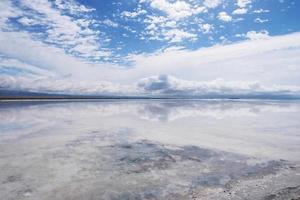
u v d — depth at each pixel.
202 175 6.19
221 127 14.41
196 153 8.31
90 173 6.25
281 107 37.19
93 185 5.48
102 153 8.23
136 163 7.15
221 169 6.66
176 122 16.89
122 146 9.27
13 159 7.39
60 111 25.97
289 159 7.59
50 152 8.28
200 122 16.86
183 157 7.82
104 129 13.49
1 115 20.30
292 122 16.77
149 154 8.16
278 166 6.89
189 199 4.85
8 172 6.23
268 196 4.95
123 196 4.96
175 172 6.41
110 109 31.02
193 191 5.21
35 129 13.32
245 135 11.70
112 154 8.12
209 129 13.59
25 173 6.18
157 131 12.89
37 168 6.58
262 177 6.03
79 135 11.58
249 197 4.91
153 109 31.55
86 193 5.07
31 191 5.12
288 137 11.18
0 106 33.12
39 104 40.84
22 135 11.48
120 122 16.73
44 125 14.90
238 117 20.50
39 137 11.00
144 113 24.67
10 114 21.30
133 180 5.82
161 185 5.54
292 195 4.99
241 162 7.29
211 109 31.67
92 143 9.80
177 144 9.71
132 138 10.89
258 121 17.41
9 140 10.27
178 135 11.70
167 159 7.59
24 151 8.40
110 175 6.12
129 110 29.28
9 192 5.06
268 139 10.71
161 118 19.67
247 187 5.41
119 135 11.65
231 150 8.76
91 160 7.39
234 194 5.06
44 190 5.17
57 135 11.53
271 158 7.70
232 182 5.71
